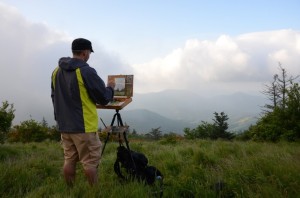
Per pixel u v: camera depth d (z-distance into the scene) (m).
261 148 8.47
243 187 4.35
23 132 21.36
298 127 14.41
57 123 4.36
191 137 26.89
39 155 8.66
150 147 11.08
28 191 4.66
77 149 4.30
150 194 4.09
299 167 4.92
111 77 5.00
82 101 4.19
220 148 8.35
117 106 4.65
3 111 11.45
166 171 5.89
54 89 4.43
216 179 4.81
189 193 4.35
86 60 4.38
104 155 8.91
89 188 4.13
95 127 4.28
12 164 6.02
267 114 16.39
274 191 4.03
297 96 15.16
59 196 3.91
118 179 4.90
